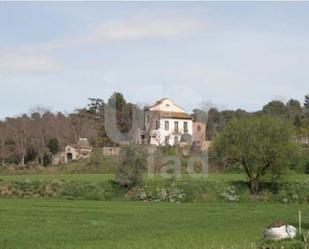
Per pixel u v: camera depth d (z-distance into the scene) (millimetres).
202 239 43656
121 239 44250
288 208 75875
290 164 90938
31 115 166375
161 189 88625
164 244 41156
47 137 155750
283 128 89188
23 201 81438
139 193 88125
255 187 89000
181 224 55656
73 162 133125
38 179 96000
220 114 161125
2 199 84812
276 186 89438
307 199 85000
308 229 44438
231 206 78375
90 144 160375
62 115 173000
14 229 51438
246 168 89375
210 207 76438
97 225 54781
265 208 75688
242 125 89875
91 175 107750
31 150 150125
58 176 105062
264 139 88125
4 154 146875
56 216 62719
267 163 88688
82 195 88312
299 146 92750
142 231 49719
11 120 156875
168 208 74250
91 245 40906
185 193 87625
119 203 80875
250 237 44594
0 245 40938
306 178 97000
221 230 50312
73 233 48156
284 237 36781
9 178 99375
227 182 91375
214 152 103562
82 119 169000
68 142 160375
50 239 44281
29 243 41969
